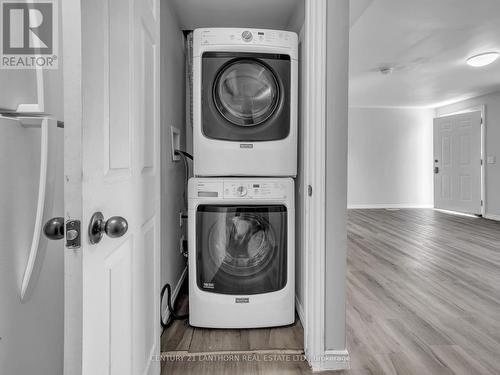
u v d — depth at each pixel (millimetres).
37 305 952
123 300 979
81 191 656
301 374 1566
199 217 1958
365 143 7133
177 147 2543
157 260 1471
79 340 660
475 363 1628
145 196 1252
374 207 7184
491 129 5762
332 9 1549
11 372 829
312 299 1600
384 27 3100
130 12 1029
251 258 1977
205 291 1960
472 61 3932
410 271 3004
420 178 7219
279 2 2332
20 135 824
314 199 1589
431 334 1907
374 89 5547
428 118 7176
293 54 2006
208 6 2377
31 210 878
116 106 909
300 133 2129
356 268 3086
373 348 1764
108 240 843
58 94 978
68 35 634
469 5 2684
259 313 1958
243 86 2000
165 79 2111
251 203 1973
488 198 5840
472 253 3611
